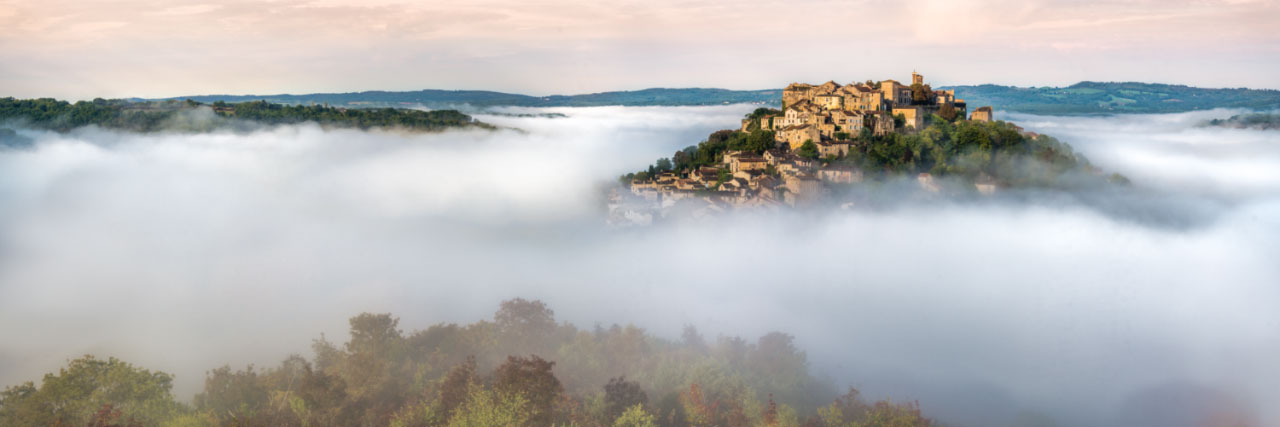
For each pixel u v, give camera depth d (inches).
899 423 5664.4
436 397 5654.5
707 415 5585.6
